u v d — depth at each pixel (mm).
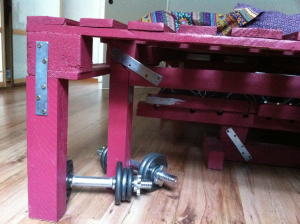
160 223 675
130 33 570
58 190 642
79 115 1707
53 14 2920
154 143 1297
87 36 581
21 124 1423
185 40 566
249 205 791
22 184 823
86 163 1004
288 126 998
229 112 1021
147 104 1036
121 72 770
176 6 2730
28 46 572
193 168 1029
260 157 1088
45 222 650
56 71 573
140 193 809
